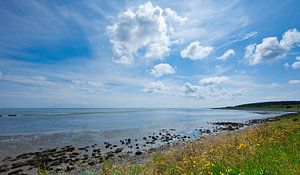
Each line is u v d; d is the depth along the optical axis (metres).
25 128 51.19
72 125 59.62
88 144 31.62
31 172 19.02
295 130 16.70
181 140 34.69
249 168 7.76
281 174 7.05
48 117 101.25
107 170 12.32
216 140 17.38
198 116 119.06
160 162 12.07
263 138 14.76
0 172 19.25
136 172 11.23
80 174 17.83
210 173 8.18
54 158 23.77
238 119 90.75
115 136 39.41
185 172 9.27
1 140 33.72
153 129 51.25
